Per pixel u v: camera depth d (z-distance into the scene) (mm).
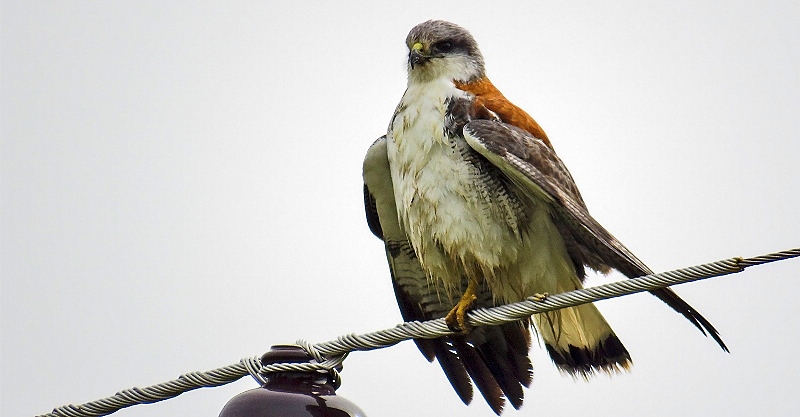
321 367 9938
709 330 10234
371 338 10336
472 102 12844
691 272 8844
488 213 12438
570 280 12523
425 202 12656
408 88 13367
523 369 12984
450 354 13219
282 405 9422
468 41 13531
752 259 8484
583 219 11695
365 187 13727
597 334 12562
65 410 10711
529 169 12031
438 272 13055
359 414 9664
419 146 12742
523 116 12930
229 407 9523
